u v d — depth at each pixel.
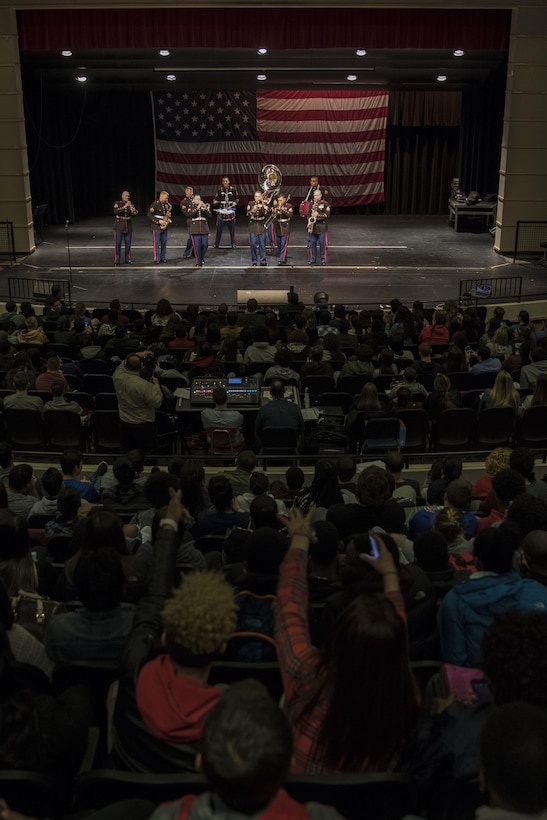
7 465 7.48
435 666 3.50
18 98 21.84
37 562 5.16
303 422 9.84
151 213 22.12
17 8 20.70
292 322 16.14
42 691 3.47
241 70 23.50
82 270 21.84
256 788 1.83
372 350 12.15
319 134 28.03
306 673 2.56
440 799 2.68
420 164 29.36
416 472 8.88
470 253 23.56
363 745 2.41
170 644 2.61
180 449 11.02
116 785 2.64
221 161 28.11
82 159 28.59
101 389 11.91
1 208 22.80
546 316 19.27
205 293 19.83
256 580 4.20
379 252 23.67
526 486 6.65
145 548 5.43
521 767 1.88
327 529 4.47
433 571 4.49
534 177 22.66
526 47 21.34
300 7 20.55
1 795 2.70
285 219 22.14
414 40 21.06
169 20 20.77
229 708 1.90
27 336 13.62
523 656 2.50
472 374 11.84
